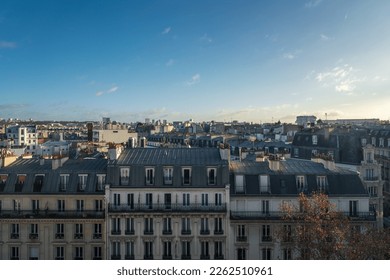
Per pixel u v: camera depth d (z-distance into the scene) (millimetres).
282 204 54094
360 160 88062
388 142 108625
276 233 52875
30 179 59656
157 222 56781
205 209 56562
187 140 150375
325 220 46125
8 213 58125
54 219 57375
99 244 57750
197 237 56625
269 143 120688
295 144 109750
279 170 60812
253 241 56562
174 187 56969
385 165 107812
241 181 58531
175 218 56688
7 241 57625
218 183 57125
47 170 60781
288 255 56062
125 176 57844
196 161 59906
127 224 56906
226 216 56312
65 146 169625
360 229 55500
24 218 57312
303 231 46156
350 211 57000
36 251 57844
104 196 58281
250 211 57312
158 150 66000
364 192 57469
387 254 42094
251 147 117188
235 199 57656
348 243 46594
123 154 63594
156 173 57719
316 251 44969
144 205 57031
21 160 68375
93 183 59312
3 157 63812
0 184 59375
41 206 58781
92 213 58125
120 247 56750
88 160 68000
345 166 87375
